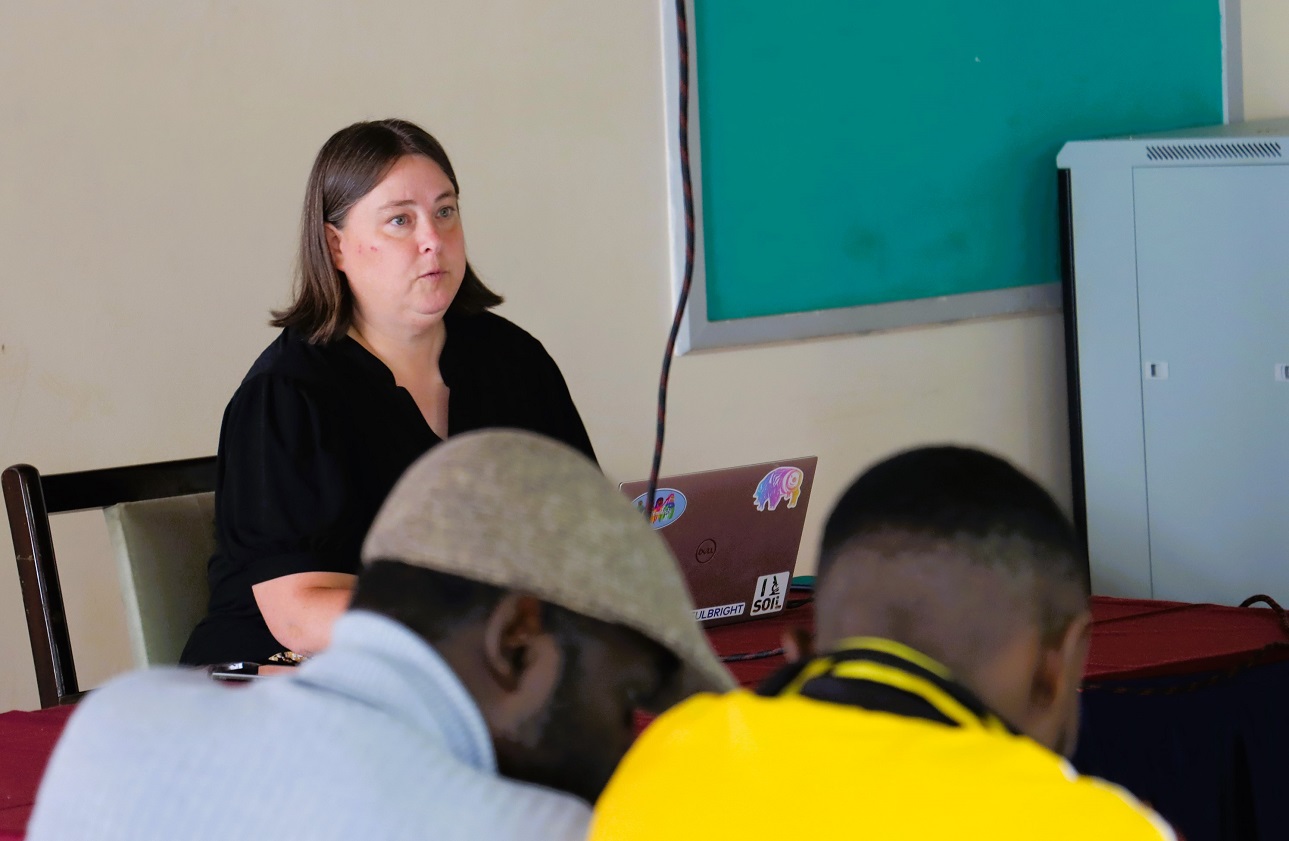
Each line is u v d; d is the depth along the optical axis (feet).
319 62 22.15
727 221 26.40
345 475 15.70
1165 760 14.08
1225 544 27.02
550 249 24.59
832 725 5.89
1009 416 30.66
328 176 16.05
